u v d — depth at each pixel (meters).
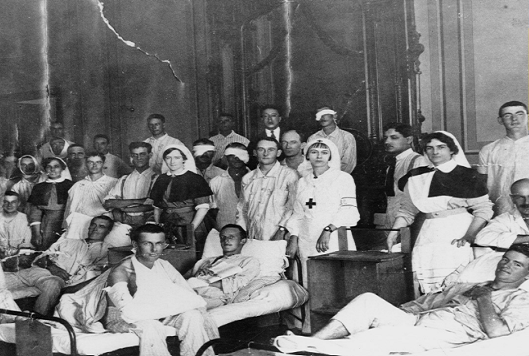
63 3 7.70
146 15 7.38
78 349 4.83
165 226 7.06
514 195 5.04
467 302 4.78
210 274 6.16
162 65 7.25
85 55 7.59
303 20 6.32
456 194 5.30
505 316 4.59
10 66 7.68
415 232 5.50
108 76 7.50
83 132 7.56
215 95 6.99
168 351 5.17
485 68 5.22
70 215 7.39
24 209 7.47
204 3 7.04
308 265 5.63
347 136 5.99
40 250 7.31
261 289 5.88
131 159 7.38
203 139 7.06
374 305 4.74
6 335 5.12
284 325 5.96
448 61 5.39
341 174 5.95
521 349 4.31
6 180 7.55
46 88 7.70
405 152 5.63
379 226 5.74
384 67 5.75
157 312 5.27
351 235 5.85
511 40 5.11
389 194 5.68
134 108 7.43
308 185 6.09
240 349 4.54
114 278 5.46
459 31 5.34
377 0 5.77
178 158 7.09
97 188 7.43
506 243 5.02
